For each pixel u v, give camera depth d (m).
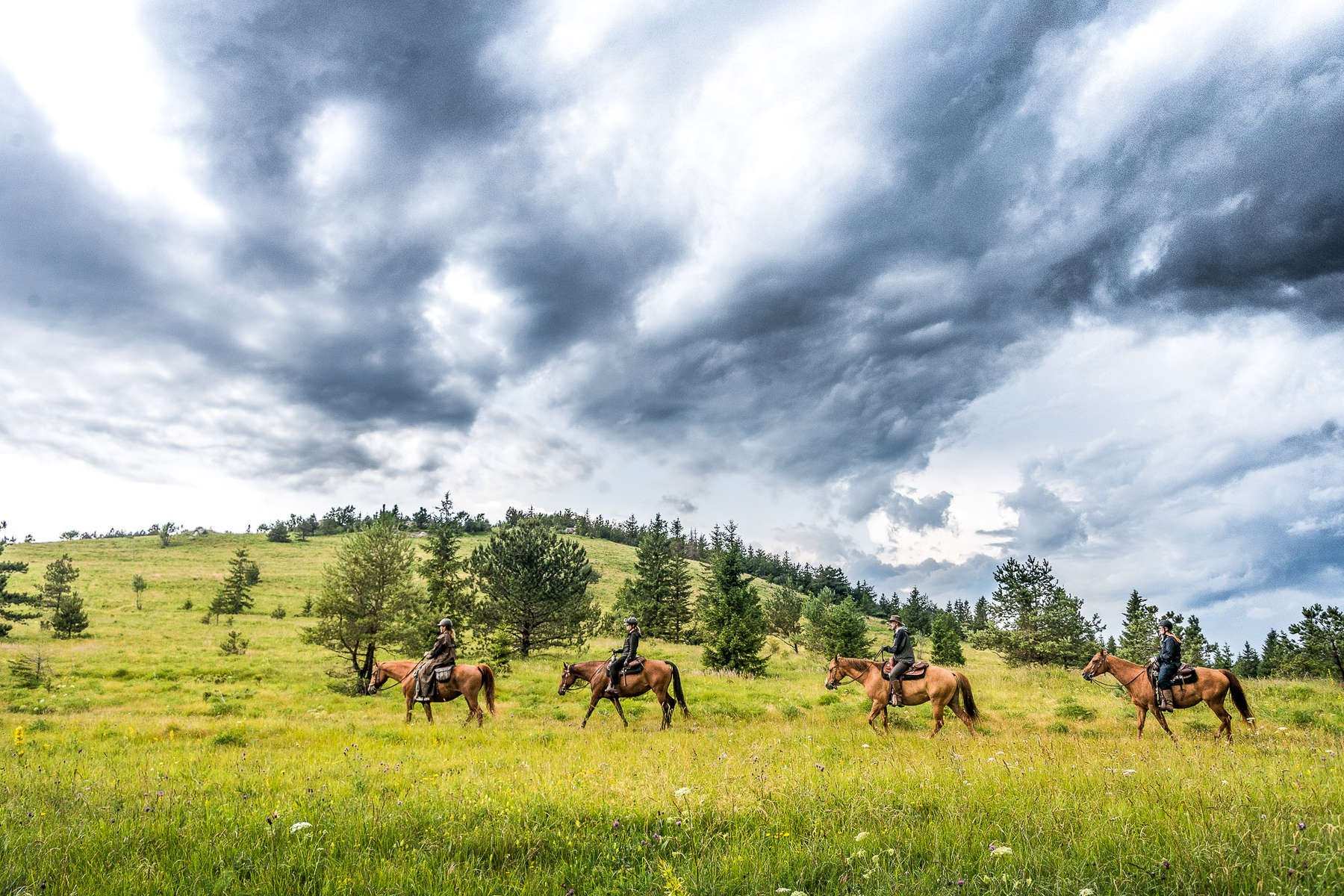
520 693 23.14
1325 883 4.06
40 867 4.53
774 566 157.50
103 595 75.12
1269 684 22.62
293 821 5.69
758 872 4.49
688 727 15.52
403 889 4.30
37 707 20.22
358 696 23.66
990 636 42.19
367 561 26.31
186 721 16.92
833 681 15.52
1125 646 44.06
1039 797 6.20
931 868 4.47
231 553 117.56
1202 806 5.80
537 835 5.43
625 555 141.12
